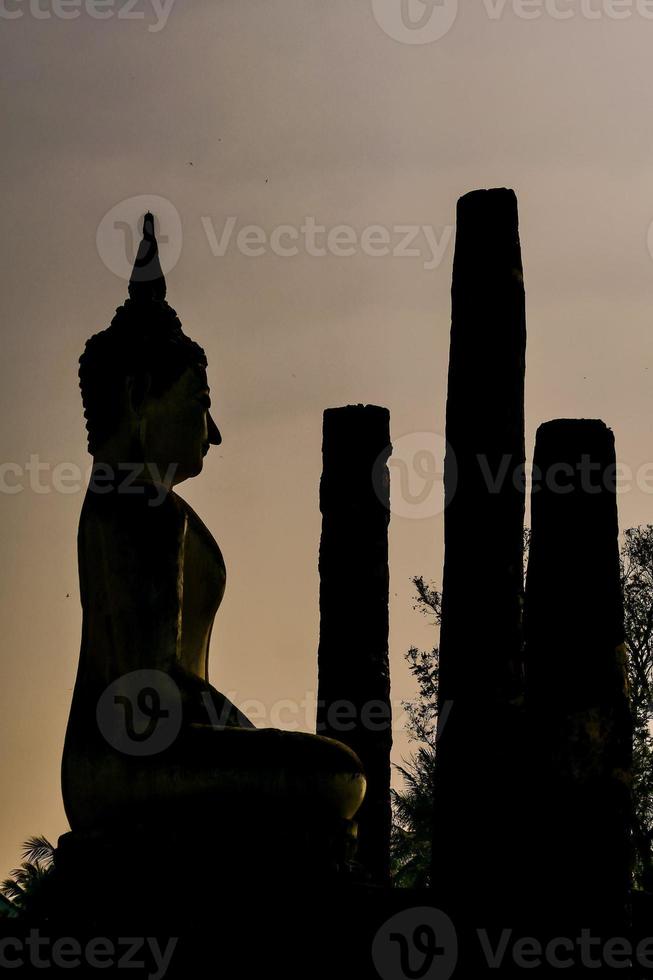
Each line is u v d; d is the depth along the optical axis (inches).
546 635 751.1
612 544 765.3
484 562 762.2
